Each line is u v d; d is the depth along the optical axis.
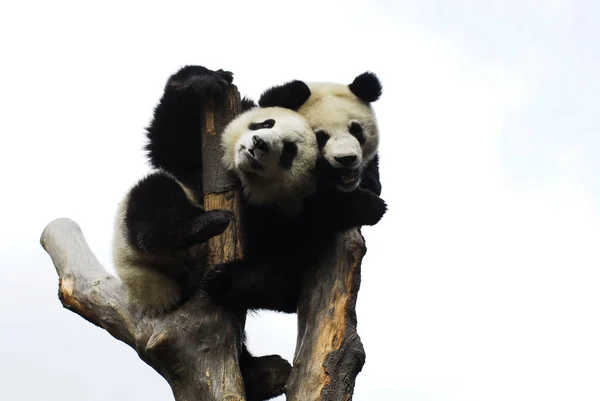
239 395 8.26
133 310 9.23
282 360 10.11
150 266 9.35
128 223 9.30
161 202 9.15
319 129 9.98
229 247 9.20
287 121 9.52
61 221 10.90
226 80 10.02
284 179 9.47
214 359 8.55
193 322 8.68
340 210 9.67
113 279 9.75
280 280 9.36
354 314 8.89
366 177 11.13
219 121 9.72
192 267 9.44
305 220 9.77
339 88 10.63
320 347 8.43
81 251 10.31
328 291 9.00
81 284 9.80
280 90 9.95
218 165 9.47
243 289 9.02
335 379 8.19
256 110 9.83
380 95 10.69
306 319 9.03
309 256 9.45
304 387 8.20
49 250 10.60
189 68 10.35
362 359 8.46
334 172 9.70
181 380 8.52
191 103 10.28
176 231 8.93
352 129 10.21
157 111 10.74
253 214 9.94
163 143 10.57
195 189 10.17
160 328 8.66
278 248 9.97
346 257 9.25
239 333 9.09
